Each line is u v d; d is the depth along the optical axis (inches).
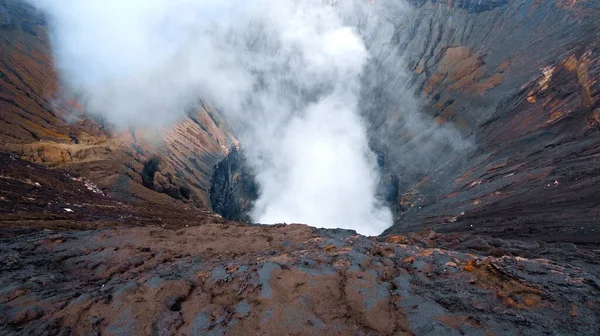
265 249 579.5
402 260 447.2
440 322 304.2
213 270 422.0
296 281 373.4
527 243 596.7
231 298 364.5
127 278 456.8
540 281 354.0
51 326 324.8
